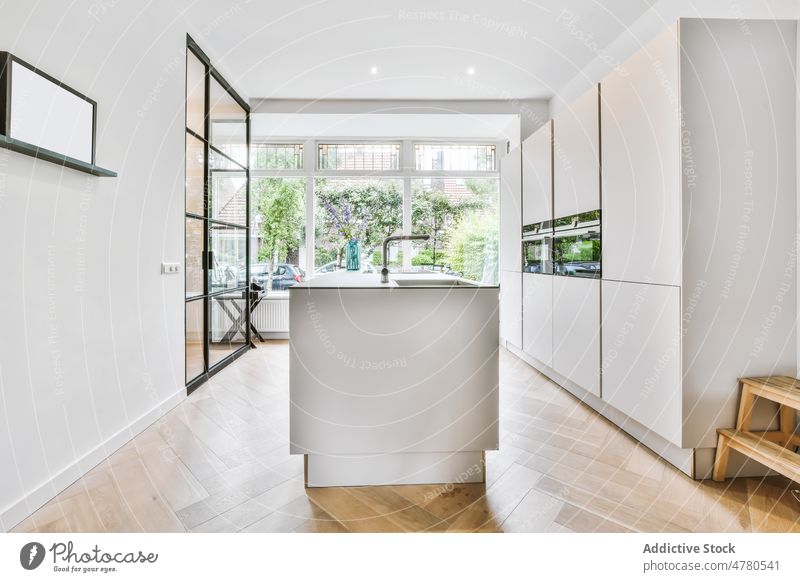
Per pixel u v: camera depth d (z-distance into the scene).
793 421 2.04
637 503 1.88
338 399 2.00
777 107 2.09
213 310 4.05
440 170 5.93
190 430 2.70
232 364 4.37
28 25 1.83
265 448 2.44
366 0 3.20
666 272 2.17
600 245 2.82
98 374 2.29
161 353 2.97
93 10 2.24
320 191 5.90
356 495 1.96
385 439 2.02
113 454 2.37
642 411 2.38
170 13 3.08
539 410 3.04
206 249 3.84
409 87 4.70
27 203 1.83
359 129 5.55
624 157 2.54
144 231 2.77
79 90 2.15
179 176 3.23
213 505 1.88
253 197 5.84
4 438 1.71
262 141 5.85
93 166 2.12
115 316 2.45
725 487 2.01
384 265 2.55
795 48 2.09
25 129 1.80
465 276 5.96
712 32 2.06
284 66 4.22
